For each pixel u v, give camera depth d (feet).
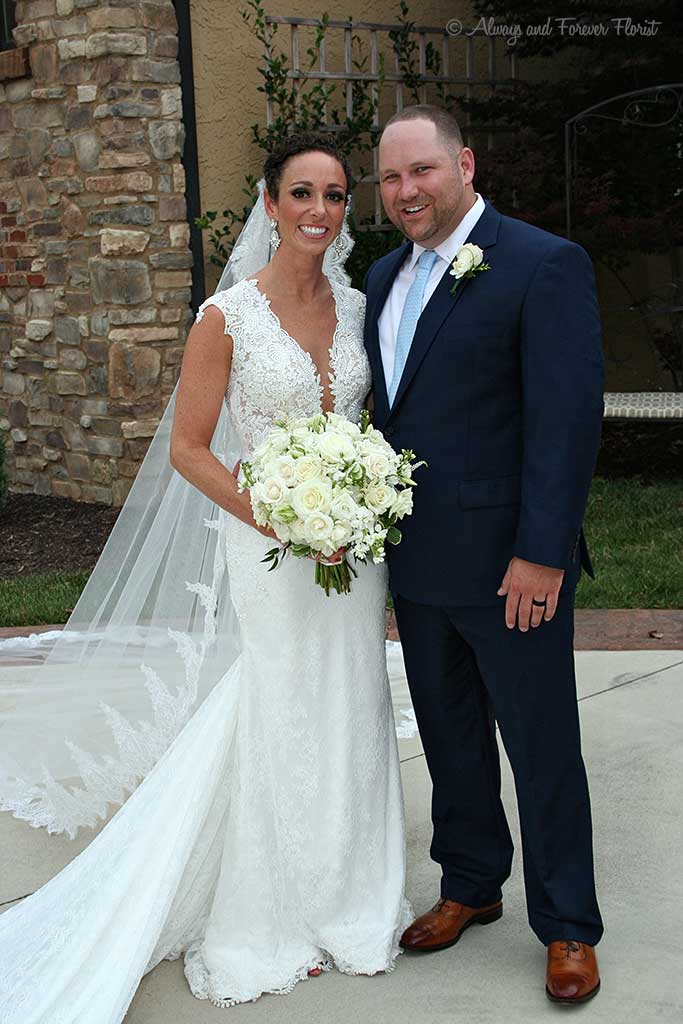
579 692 13.61
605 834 10.51
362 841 8.84
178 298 21.84
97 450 22.62
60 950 8.32
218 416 8.64
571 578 8.14
